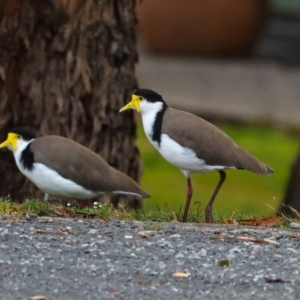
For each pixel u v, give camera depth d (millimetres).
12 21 15586
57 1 15547
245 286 9305
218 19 37188
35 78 15688
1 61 15578
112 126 15914
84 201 15117
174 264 9898
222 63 37062
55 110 15703
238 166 12820
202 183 24172
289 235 11367
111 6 15734
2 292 8773
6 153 15719
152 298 8789
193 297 8875
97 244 10523
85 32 15633
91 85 15734
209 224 12172
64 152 13031
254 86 34156
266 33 38844
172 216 13195
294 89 34250
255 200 22656
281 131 30141
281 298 8953
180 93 32500
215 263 10016
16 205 12492
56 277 9281
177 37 37375
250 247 10703
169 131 12852
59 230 11031
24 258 9852
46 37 15633
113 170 13289
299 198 19031
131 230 11242
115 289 9000
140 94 13117
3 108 15656
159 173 24938
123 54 15883
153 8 37219
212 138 12797
